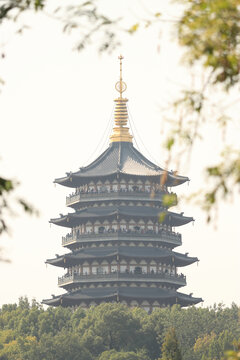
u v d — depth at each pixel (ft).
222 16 121.70
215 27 121.49
